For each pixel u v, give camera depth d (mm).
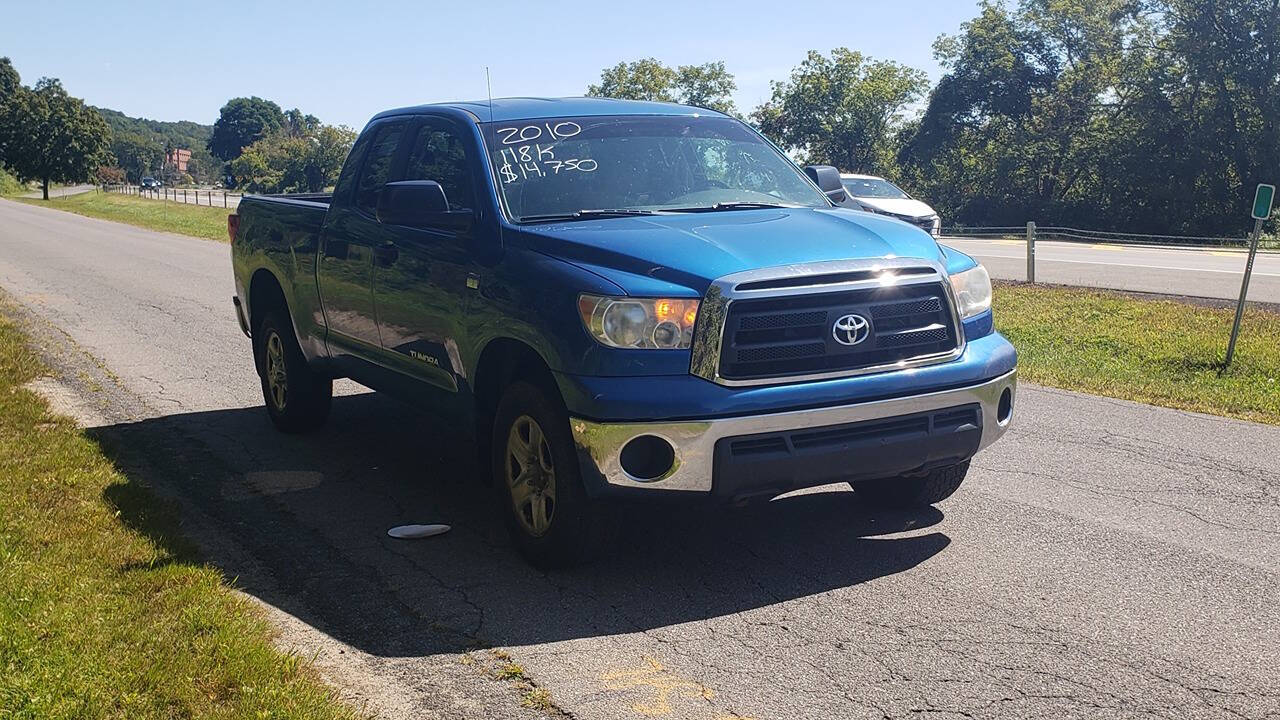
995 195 71250
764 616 4523
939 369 4848
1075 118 69812
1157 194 60656
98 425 8070
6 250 26859
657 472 4559
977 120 78938
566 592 4824
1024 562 5113
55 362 10594
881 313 4766
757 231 5031
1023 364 10820
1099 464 6867
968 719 3623
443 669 4059
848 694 3814
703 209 5613
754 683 3912
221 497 6309
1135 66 64500
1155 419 8203
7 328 12383
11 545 4949
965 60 77250
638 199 5668
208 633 4117
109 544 5074
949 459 4980
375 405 8781
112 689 3629
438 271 5617
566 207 5543
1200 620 4426
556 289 4809
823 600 4688
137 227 39562
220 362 10758
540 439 4965
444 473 6816
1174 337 12234
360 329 6531
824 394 4598
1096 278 19531
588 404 4559
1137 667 3998
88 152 149125
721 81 99438
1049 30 73562
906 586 4832
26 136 145875
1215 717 3617
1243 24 56875
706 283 4547
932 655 4121
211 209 60000
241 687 3684
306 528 5754
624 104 6402
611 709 3729
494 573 5070
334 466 6988
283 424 7789
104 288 17625
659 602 4695
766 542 5445
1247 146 57781
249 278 8008
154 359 10898
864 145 86688
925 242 5195
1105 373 10352
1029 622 4422
